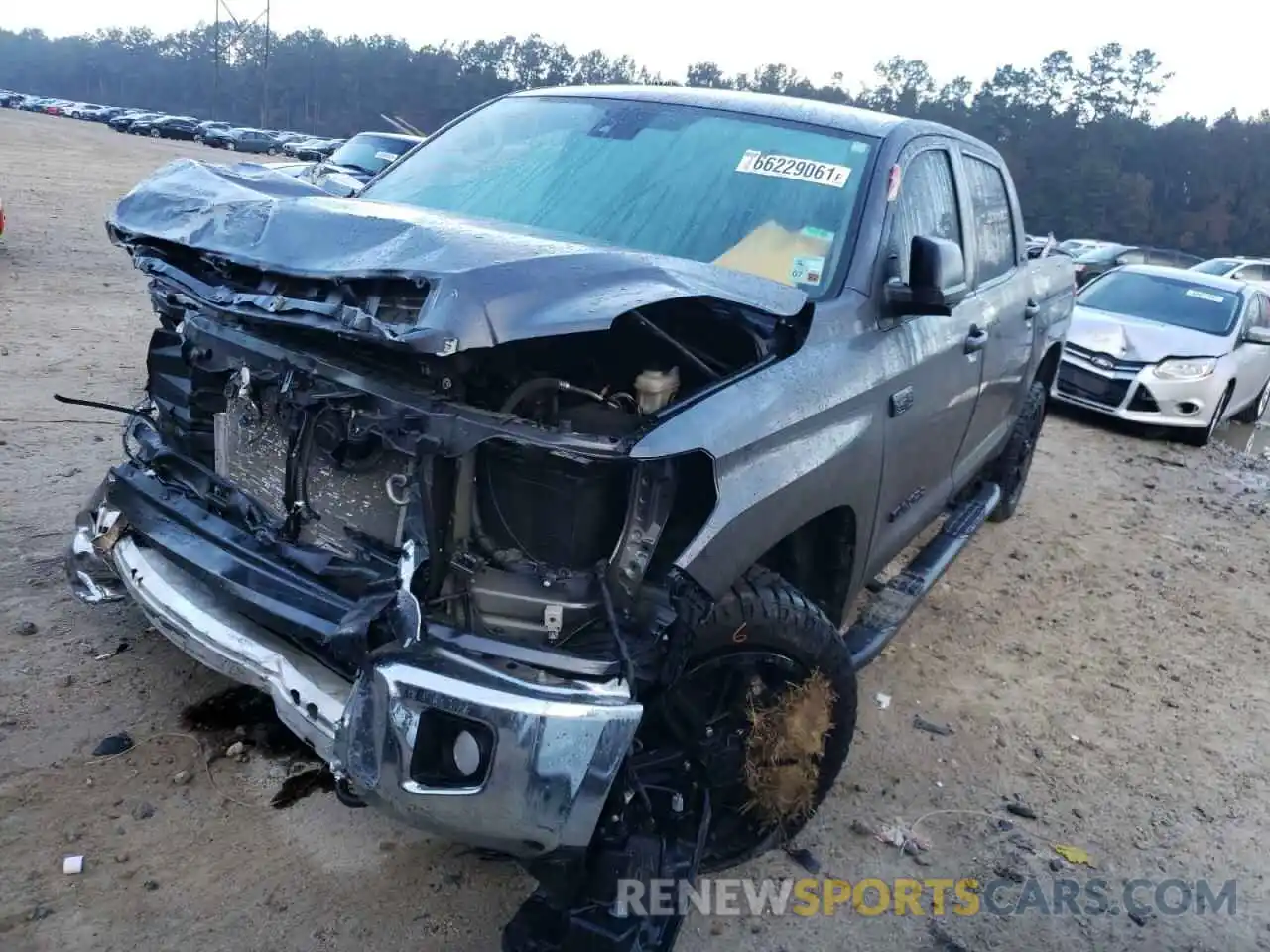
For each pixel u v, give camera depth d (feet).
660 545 8.87
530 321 7.76
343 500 9.29
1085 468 29.25
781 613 9.67
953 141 15.17
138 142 152.87
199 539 9.81
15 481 17.02
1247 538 24.76
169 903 9.20
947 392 13.56
